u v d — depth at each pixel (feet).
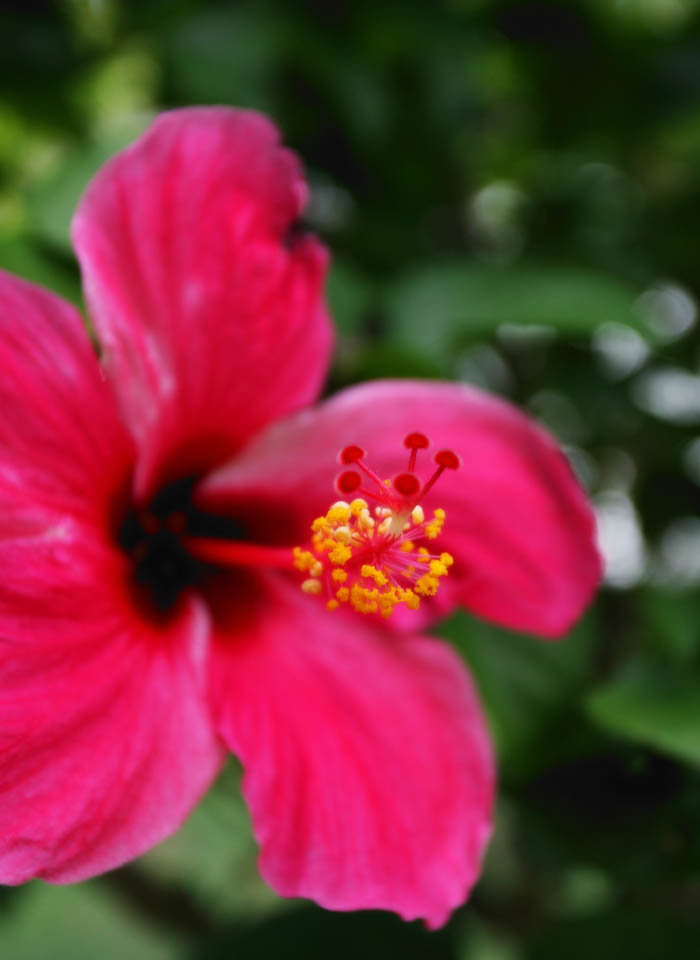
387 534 1.06
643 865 1.19
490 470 1.12
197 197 1.07
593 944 1.22
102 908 1.44
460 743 1.10
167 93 1.48
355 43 1.53
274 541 1.13
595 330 1.29
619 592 1.35
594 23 1.65
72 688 1.01
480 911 1.33
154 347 1.07
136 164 1.05
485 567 1.12
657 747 1.12
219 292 1.08
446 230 1.58
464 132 1.60
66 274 1.14
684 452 1.51
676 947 1.21
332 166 1.54
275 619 1.12
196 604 1.11
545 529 1.12
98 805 1.00
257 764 1.06
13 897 1.39
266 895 1.36
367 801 1.07
